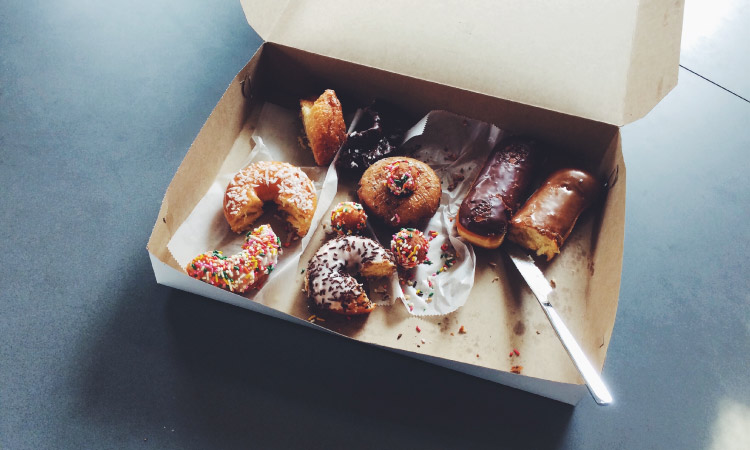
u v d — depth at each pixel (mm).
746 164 612
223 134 563
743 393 487
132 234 531
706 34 687
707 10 699
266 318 495
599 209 560
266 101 617
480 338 497
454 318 506
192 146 514
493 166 565
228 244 540
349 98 614
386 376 477
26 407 445
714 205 584
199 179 542
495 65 558
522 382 457
